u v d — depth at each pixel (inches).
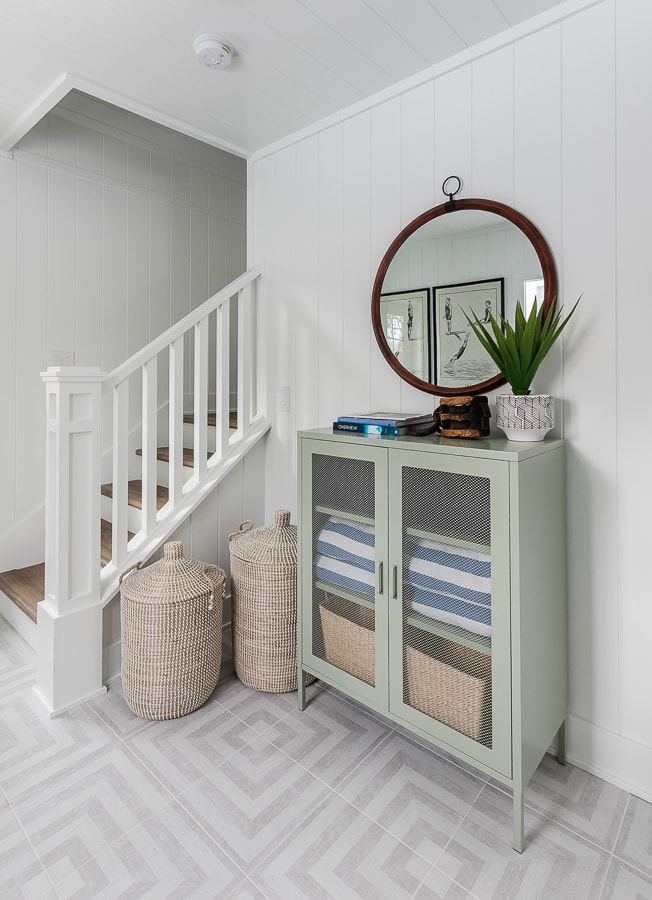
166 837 55.8
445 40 70.9
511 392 71.1
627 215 61.0
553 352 67.4
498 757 56.4
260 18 66.6
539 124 67.1
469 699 59.0
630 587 62.9
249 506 106.6
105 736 71.6
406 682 65.1
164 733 72.6
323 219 94.1
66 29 69.0
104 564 90.9
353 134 88.5
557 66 65.3
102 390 81.0
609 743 64.8
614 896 49.9
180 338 92.7
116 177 122.6
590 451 65.1
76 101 114.0
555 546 63.2
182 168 135.5
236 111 90.0
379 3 63.6
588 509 65.6
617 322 62.4
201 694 77.1
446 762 67.9
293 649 81.3
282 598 80.2
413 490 62.7
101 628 81.0
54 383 76.4
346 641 71.9
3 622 103.9
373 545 67.8
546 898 49.7
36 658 89.2
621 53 60.6
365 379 89.3
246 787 62.9
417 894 50.0
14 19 66.9
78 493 77.9
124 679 76.7
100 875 51.6
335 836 56.2
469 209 73.5
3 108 88.7
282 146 100.0
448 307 76.2
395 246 81.1
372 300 85.2
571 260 65.4
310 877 51.6
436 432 71.4
